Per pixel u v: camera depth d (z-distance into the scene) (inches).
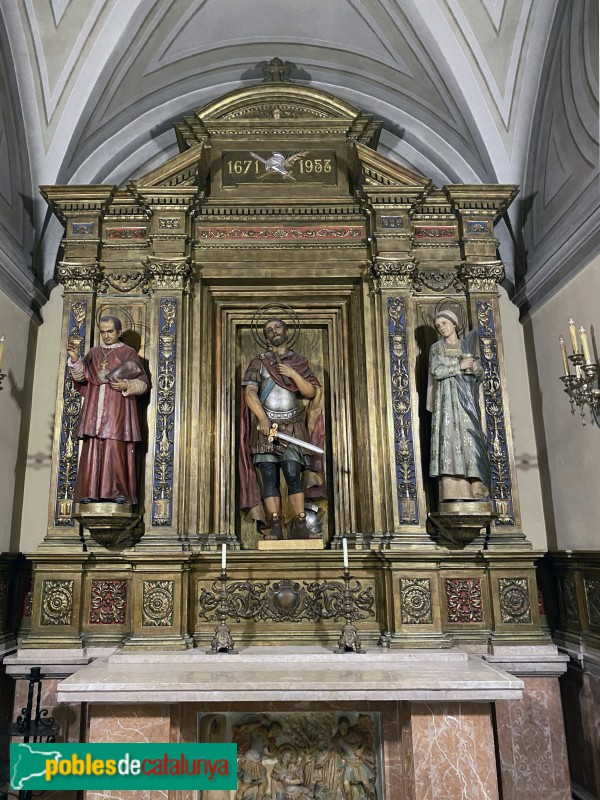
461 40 210.5
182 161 205.6
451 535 185.6
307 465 198.1
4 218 200.1
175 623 173.9
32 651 171.8
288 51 235.5
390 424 189.3
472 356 185.8
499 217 210.2
